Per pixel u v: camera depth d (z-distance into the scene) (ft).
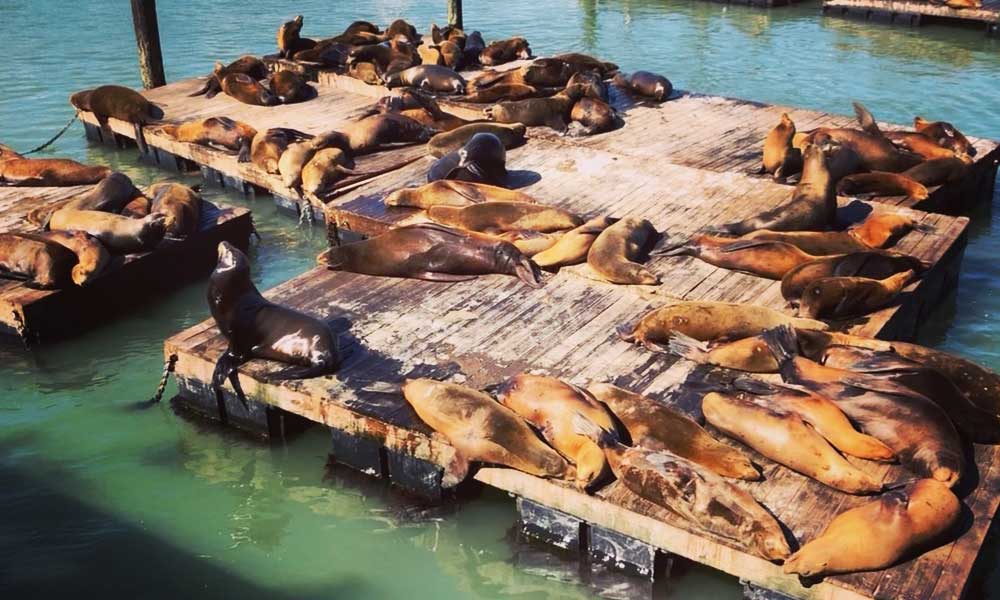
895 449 21.13
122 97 50.11
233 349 26.94
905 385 22.50
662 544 20.58
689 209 36.06
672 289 29.84
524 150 42.96
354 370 26.12
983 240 41.22
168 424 28.14
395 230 31.55
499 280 30.83
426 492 24.44
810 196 33.45
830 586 18.44
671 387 24.62
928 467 20.38
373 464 25.04
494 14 84.33
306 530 23.91
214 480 25.76
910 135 42.34
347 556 23.07
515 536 23.29
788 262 30.01
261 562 22.88
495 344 27.12
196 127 46.65
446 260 30.94
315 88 55.93
